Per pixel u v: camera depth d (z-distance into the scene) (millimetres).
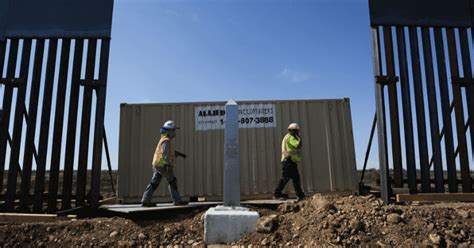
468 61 7375
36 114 7074
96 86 7066
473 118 7180
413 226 4723
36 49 7258
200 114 8828
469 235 4523
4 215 6129
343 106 8898
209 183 8469
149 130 8695
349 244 4449
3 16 7324
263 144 8688
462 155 7055
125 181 8344
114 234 5320
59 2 7383
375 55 6984
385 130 6598
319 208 5270
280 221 5195
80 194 6727
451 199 6512
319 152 8641
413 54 7324
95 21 7273
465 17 7508
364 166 8477
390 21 7242
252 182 8484
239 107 8883
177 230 5438
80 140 6906
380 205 5340
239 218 4973
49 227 5477
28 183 6801
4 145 6973
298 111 8867
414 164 6809
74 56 7199
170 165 6715
